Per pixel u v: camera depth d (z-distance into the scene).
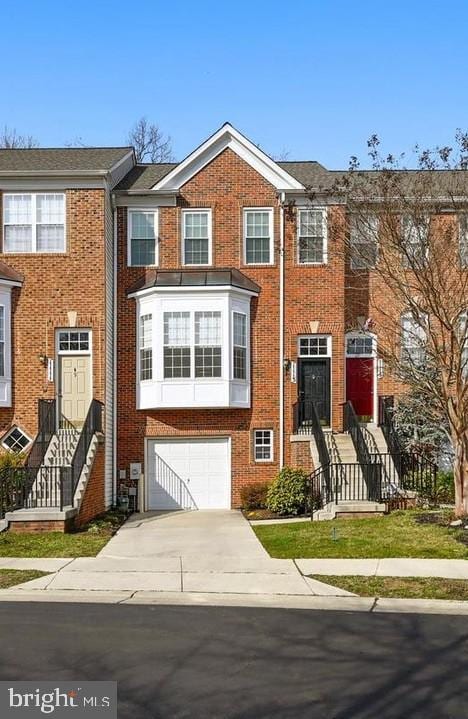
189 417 22.67
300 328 22.91
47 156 24.27
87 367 22.02
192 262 23.16
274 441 22.73
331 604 10.48
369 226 16.56
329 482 18.42
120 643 8.58
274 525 17.69
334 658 8.11
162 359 22.05
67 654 8.16
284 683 7.34
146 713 6.60
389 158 24.14
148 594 11.02
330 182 23.48
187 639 8.76
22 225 22.11
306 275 23.05
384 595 10.88
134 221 23.19
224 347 22.06
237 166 23.28
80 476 18.36
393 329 19.05
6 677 7.46
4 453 20.56
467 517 15.91
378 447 21.39
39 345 21.88
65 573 12.25
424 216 16.05
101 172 21.88
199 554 13.87
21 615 9.87
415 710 6.70
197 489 22.72
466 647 8.52
